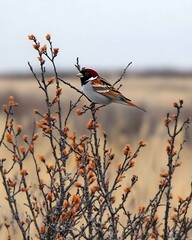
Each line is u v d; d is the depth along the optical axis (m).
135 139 20.75
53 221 7.78
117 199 12.88
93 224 8.55
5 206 12.05
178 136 19.23
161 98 45.94
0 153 16.47
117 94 11.91
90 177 7.99
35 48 8.35
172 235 8.52
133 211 12.35
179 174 15.64
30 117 25.91
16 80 57.72
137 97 54.91
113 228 7.88
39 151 17.03
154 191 13.57
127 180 14.23
